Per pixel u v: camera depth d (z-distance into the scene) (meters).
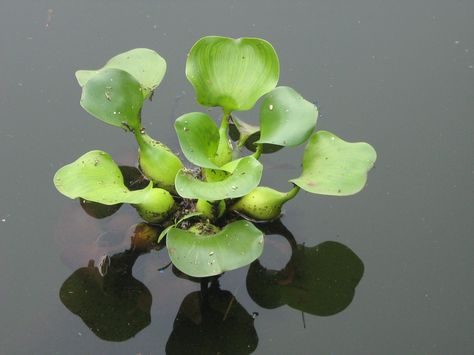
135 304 0.65
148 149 0.68
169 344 0.63
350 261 0.68
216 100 0.68
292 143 0.64
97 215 0.70
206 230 0.66
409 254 0.68
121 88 0.66
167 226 0.69
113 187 0.65
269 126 0.66
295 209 0.71
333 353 0.63
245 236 0.63
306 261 0.68
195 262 0.61
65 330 0.64
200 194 0.60
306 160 0.66
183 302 0.65
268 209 0.68
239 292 0.66
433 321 0.65
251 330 0.64
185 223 0.68
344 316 0.65
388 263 0.68
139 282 0.66
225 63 0.67
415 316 0.65
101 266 0.67
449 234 0.69
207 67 0.67
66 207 0.71
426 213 0.71
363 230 0.70
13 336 0.64
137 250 0.68
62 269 0.67
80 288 0.66
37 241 0.69
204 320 0.64
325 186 0.63
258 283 0.67
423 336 0.64
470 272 0.67
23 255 0.68
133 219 0.70
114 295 0.66
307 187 0.63
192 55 0.67
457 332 0.64
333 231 0.70
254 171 0.61
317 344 0.63
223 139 0.68
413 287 0.66
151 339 0.63
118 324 0.64
